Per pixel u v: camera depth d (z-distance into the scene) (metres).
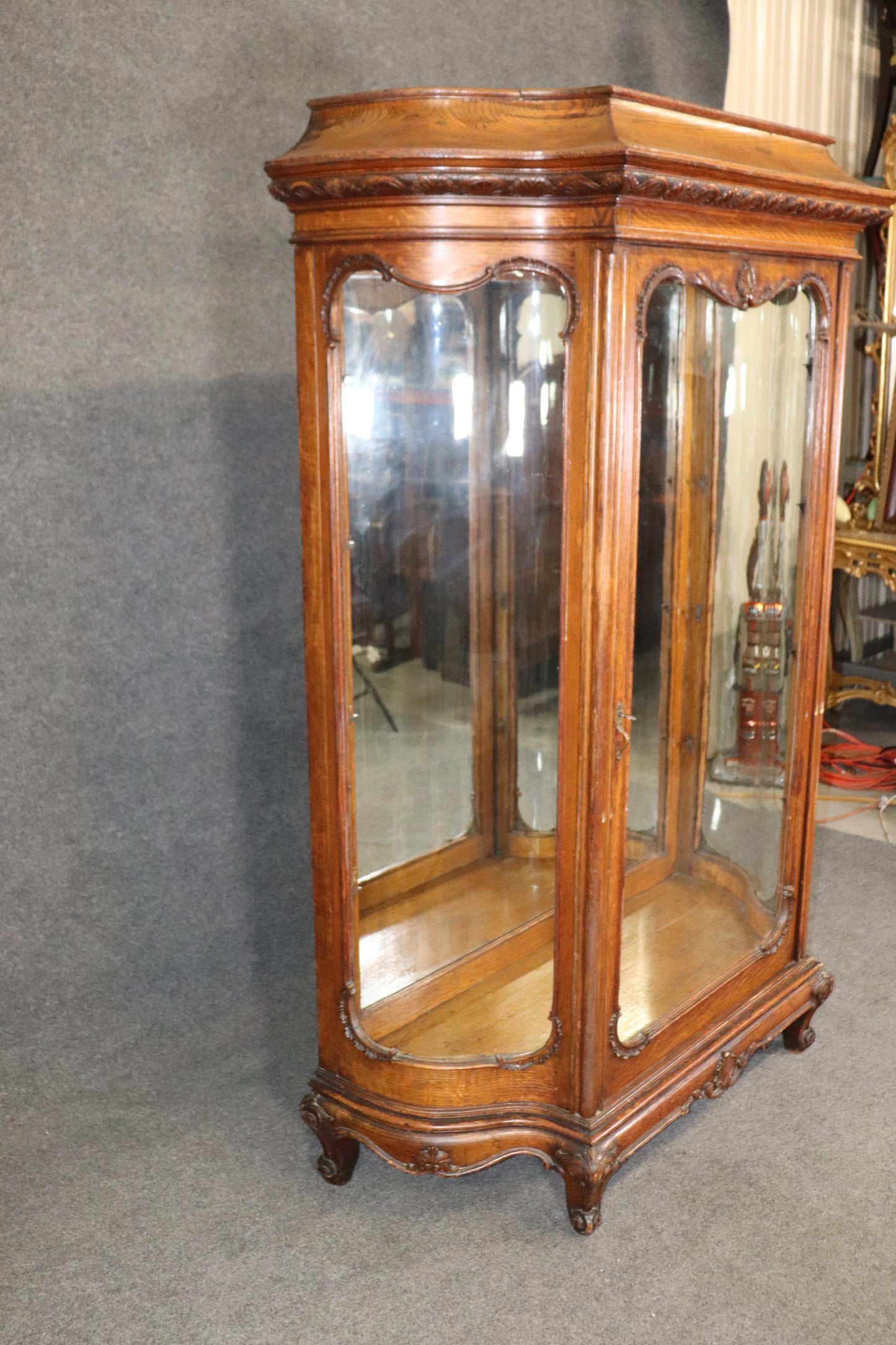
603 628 1.41
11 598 1.82
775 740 1.82
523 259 1.34
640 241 1.32
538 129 1.32
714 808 1.72
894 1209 1.62
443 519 1.45
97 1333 1.42
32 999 1.95
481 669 1.48
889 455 3.40
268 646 2.15
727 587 1.65
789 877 1.92
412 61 2.16
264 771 2.19
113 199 1.82
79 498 1.87
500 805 1.53
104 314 1.84
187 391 1.96
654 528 1.50
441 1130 1.58
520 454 1.41
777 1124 1.81
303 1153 1.75
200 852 2.12
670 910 1.67
